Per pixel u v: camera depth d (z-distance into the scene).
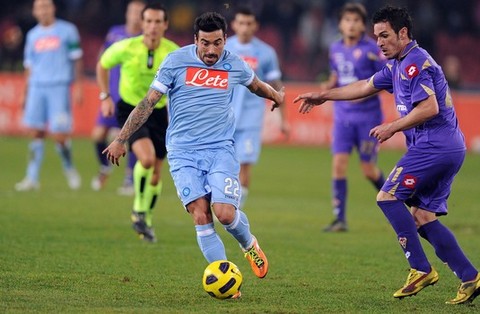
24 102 54.88
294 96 86.69
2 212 42.69
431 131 24.66
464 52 108.50
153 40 35.50
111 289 25.98
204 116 25.52
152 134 36.03
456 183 64.25
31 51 54.81
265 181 62.53
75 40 55.06
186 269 29.89
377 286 27.72
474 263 32.94
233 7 102.62
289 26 105.62
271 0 105.81
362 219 45.66
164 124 36.16
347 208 50.22
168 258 32.03
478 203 52.94
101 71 36.47
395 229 25.03
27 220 40.38
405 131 25.30
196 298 25.05
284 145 86.81
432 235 25.38
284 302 24.80
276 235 39.09
